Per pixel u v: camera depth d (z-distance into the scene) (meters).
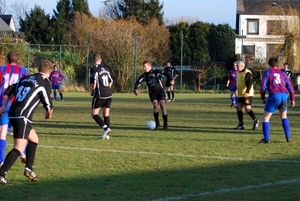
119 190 7.43
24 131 7.73
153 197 7.01
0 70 10.11
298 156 10.44
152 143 12.27
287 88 12.37
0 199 6.90
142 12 74.25
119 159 10.02
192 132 14.68
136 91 15.70
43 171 8.80
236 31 74.50
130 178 8.27
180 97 37.62
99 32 46.75
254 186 7.68
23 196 7.07
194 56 64.75
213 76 49.41
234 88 25.11
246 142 12.53
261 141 12.45
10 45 44.03
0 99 10.01
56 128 15.60
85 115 20.44
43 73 8.06
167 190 7.43
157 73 15.46
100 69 13.08
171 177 8.34
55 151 10.96
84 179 8.20
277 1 70.12
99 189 7.49
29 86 7.85
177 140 12.84
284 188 7.56
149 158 10.13
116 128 15.66
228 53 65.25
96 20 72.81
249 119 19.22
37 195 7.13
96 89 13.02
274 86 12.21
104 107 13.40
